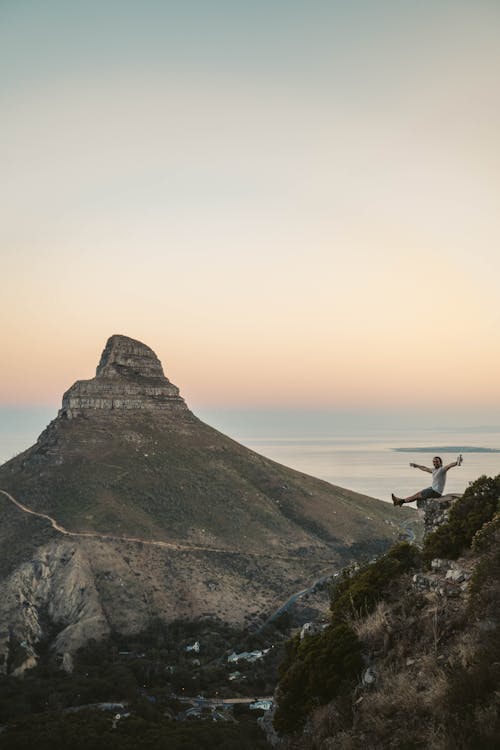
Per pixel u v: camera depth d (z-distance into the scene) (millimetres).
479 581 11961
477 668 9961
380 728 10516
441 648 11609
